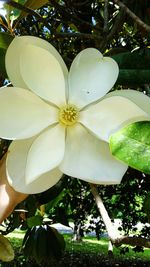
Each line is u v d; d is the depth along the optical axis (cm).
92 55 36
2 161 36
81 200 171
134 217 225
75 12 72
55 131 37
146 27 41
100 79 37
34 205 61
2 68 42
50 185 35
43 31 82
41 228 89
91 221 248
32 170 34
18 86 35
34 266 217
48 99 36
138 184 154
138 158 30
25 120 35
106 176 35
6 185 35
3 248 39
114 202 212
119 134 30
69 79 37
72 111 37
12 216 82
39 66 35
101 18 77
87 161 36
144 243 31
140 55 46
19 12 57
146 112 35
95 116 36
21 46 34
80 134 37
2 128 34
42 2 54
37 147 36
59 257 89
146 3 62
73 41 81
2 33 42
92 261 313
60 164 36
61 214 88
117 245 33
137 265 319
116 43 79
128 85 46
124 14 50
